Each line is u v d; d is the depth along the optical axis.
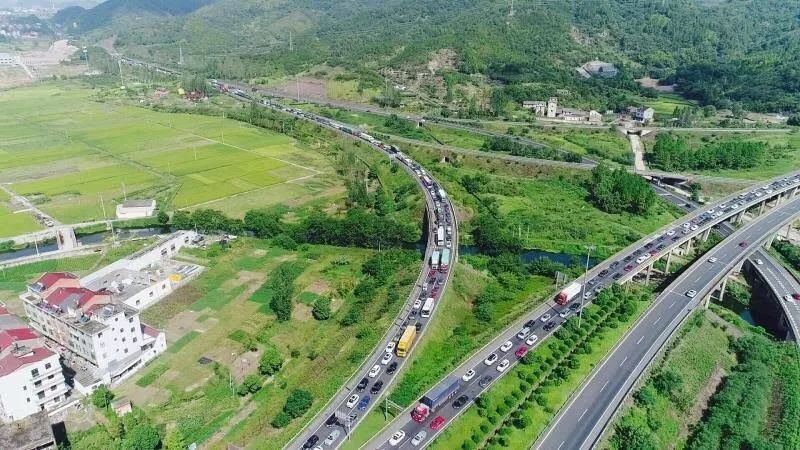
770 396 186.88
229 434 165.75
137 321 197.25
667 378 179.62
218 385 187.88
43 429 155.12
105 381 184.62
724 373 196.25
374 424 162.12
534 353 191.38
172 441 153.00
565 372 180.00
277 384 187.88
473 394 173.25
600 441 155.50
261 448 155.12
